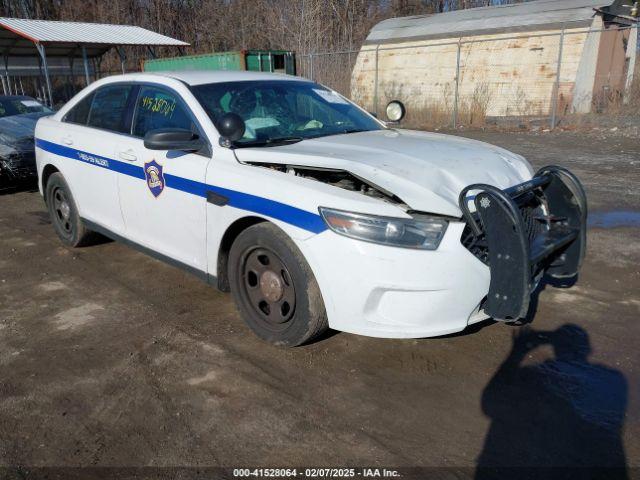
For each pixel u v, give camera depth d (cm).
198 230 376
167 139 358
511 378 315
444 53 1938
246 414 286
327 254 299
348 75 2083
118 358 341
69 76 2583
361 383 312
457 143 392
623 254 514
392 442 264
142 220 429
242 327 378
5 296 439
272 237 324
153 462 252
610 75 1812
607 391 302
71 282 465
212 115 384
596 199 713
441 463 250
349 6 2914
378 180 304
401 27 2128
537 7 1848
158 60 1905
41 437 270
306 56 1984
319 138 393
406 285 289
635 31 2019
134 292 442
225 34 3195
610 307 404
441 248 289
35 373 326
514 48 1792
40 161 549
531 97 1758
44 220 669
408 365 329
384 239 289
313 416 284
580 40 1672
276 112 414
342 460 253
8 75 2320
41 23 2027
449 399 297
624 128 1376
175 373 323
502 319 296
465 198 296
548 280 457
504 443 263
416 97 1973
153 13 3362
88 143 473
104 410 291
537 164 964
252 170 342
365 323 302
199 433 272
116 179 445
